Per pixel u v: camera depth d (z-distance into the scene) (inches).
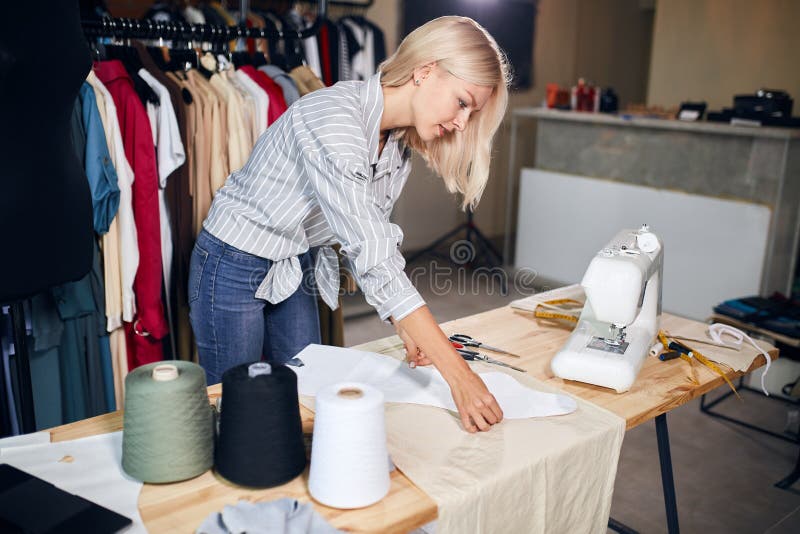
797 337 113.4
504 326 75.8
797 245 156.7
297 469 44.5
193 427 43.8
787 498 98.3
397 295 51.1
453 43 54.5
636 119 163.9
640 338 65.7
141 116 85.4
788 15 170.6
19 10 49.6
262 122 98.3
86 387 89.0
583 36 248.8
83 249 61.7
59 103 55.6
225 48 100.5
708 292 159.6
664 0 194.4
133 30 86.0
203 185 94.2
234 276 68.8
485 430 51.7
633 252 63.0
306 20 151.7
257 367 43.2
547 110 186.1
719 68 185.8
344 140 53.6
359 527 40.4
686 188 162.9
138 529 40.1
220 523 39.6
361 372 61.3
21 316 67.8
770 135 140.9
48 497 42.1
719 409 124.5
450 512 43.4
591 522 55.4
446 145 64.7
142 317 91.0
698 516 93.6
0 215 52.9
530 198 194.2
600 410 56.5
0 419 82.5
